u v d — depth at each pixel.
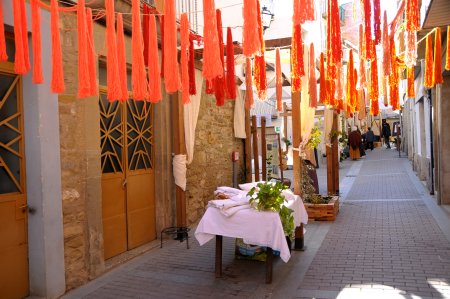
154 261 6.11
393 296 4.47
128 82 6.66
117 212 6.29
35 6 3.22
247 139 11.49
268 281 5.06
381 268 5.45
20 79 4.58
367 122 33.84
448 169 9.77
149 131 7.29
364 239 7.05
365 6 4.02
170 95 7.59
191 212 8.42
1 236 4.31
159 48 6.83
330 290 4.74
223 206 5.16
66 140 4.95
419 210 9.40
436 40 5.50
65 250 4.89
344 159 25.38
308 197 9.27
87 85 3.35
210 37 3.12
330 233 7.62
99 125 5.53
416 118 16.06
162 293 4.85
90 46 3.42
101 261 5.49
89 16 3.44
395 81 5.67
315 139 9.34
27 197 4.61
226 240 7.39
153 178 7.36
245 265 5.83
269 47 6.68
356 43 6.44
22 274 4.56
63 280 4.84
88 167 5.27
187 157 7.92
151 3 6.55
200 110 8.92
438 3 5.49
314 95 6.23
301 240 6.48
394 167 19.52
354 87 6.72
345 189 13.77
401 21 5.94
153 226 7.32
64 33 4.95
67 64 4.99
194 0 8.06
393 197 11.53
